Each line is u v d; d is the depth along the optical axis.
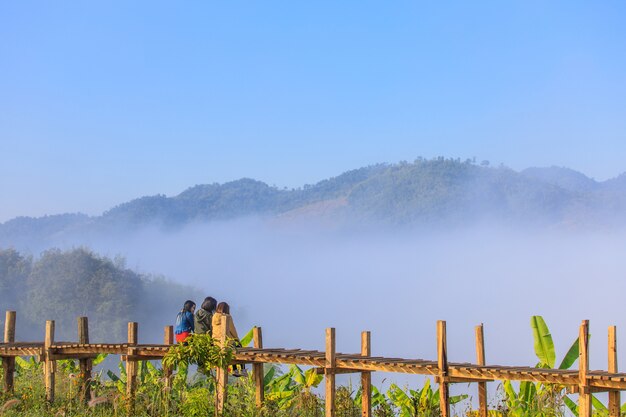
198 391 14.62
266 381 16.94
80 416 14.09
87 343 16.22
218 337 14.62
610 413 11.47
